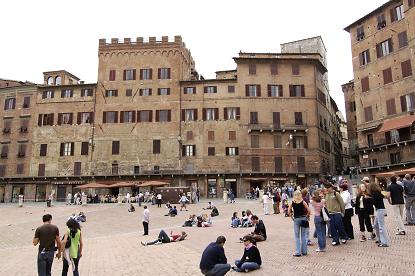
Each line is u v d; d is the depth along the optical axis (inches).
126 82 2910.9
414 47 2054.6
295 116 2753.4
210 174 2672.2
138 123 2837.1
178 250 752.3
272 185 2618.1
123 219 1569.9
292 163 2674.7
